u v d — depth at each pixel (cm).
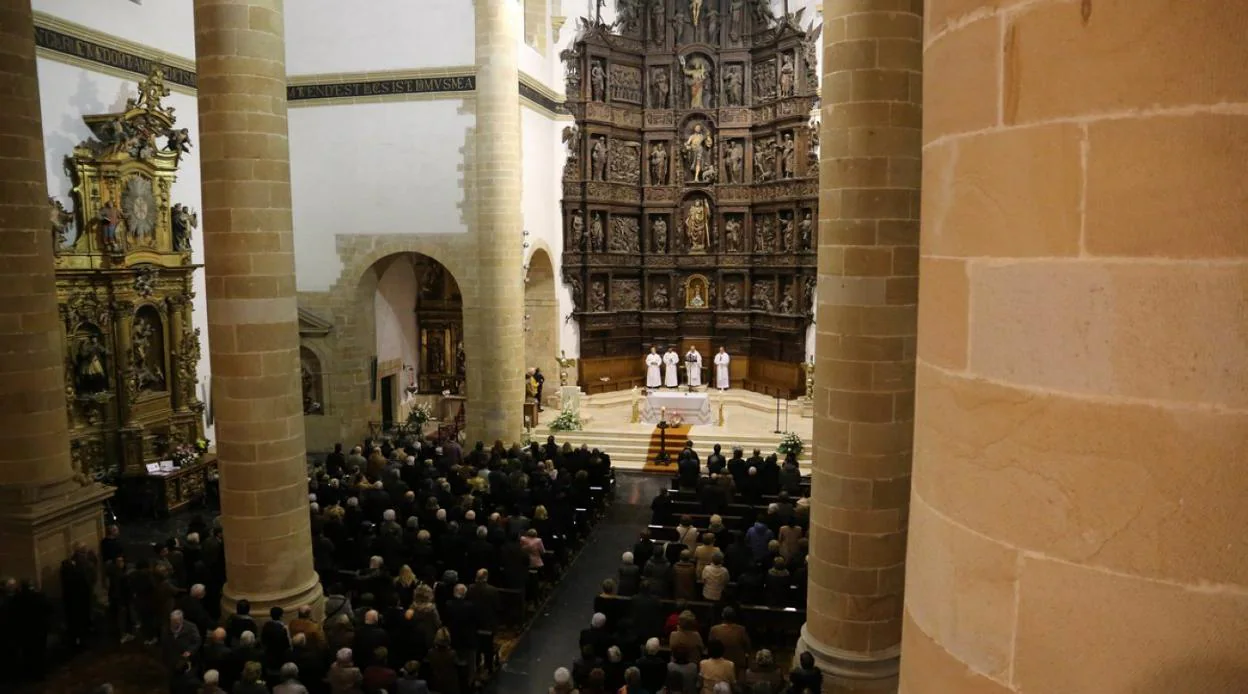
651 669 1023
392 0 2445
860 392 992
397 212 2503
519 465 1825
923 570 274
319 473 1822
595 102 2972
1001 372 235
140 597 1282
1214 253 195
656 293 3250
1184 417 201
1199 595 203
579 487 1845
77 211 1842
